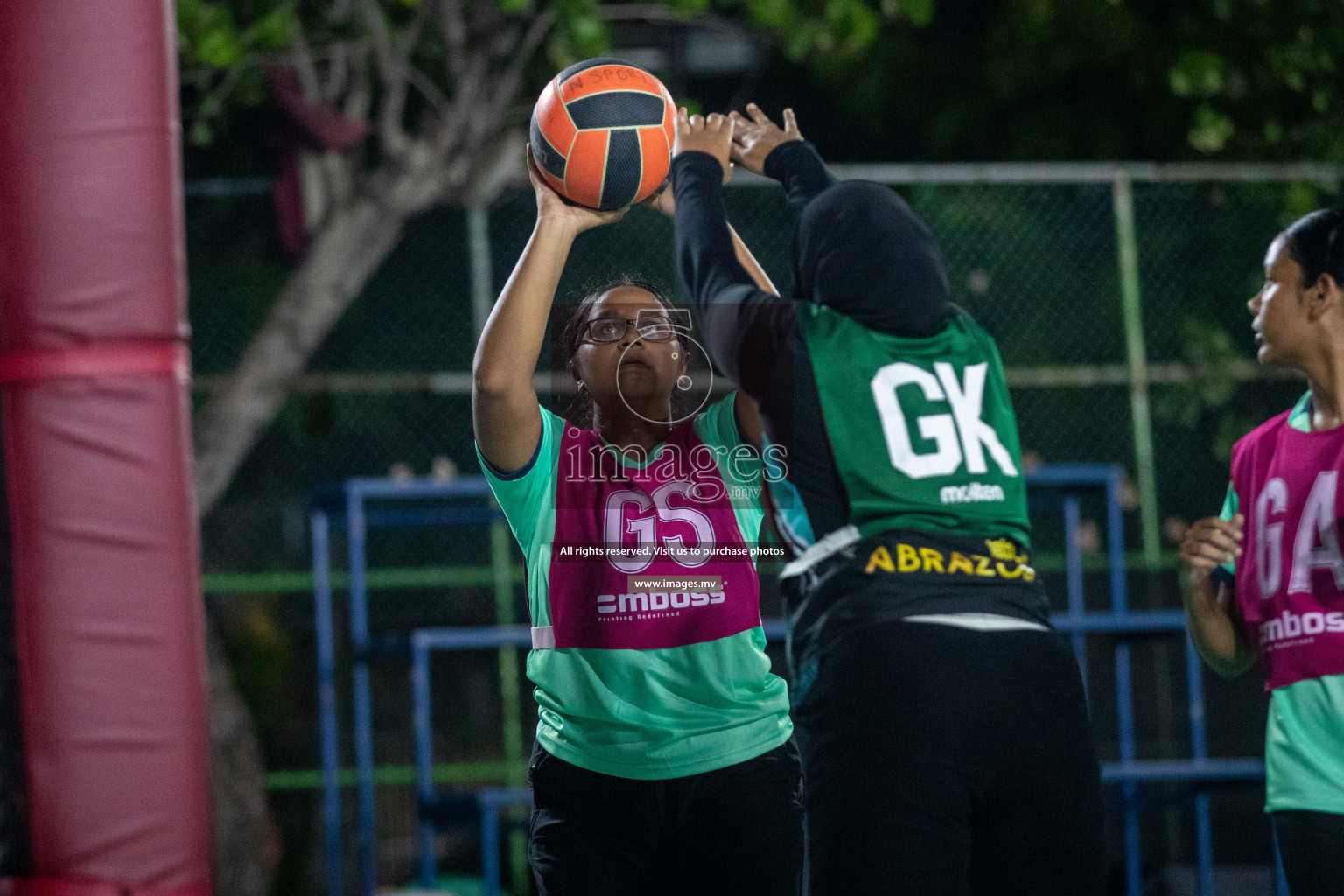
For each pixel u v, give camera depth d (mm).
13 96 8945
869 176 22984
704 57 26125
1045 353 30891
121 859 8883
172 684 9086
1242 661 11102
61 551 8945
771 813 8664
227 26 22297
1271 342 10703
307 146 25234
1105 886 8414
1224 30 32719
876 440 8602
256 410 25141
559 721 8945
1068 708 8328
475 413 8844
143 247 9117
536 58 28344
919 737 7945
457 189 26094
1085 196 30641
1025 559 8766
